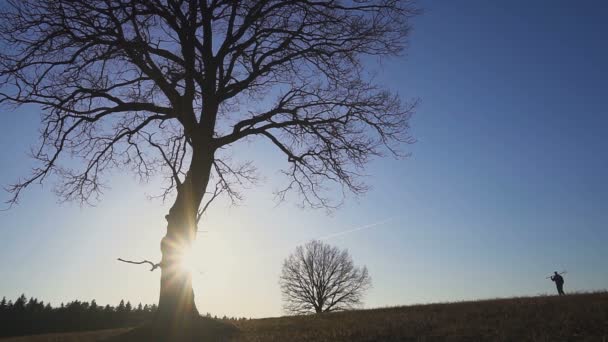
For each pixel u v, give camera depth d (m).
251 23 15.59
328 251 64.88
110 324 68.94
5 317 65.88
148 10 14.43
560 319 11.76
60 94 15.17
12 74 14.28
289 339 12.27
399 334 11.69
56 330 65.75
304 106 16.56
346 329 13.12
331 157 16.80
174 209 14.23
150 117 15.80
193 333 12.90
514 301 16.88
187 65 14.86
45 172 15.37
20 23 14.07
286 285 64.75
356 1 16.45
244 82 15.88
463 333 11.24
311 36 16.42
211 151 15.15
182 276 13.60
